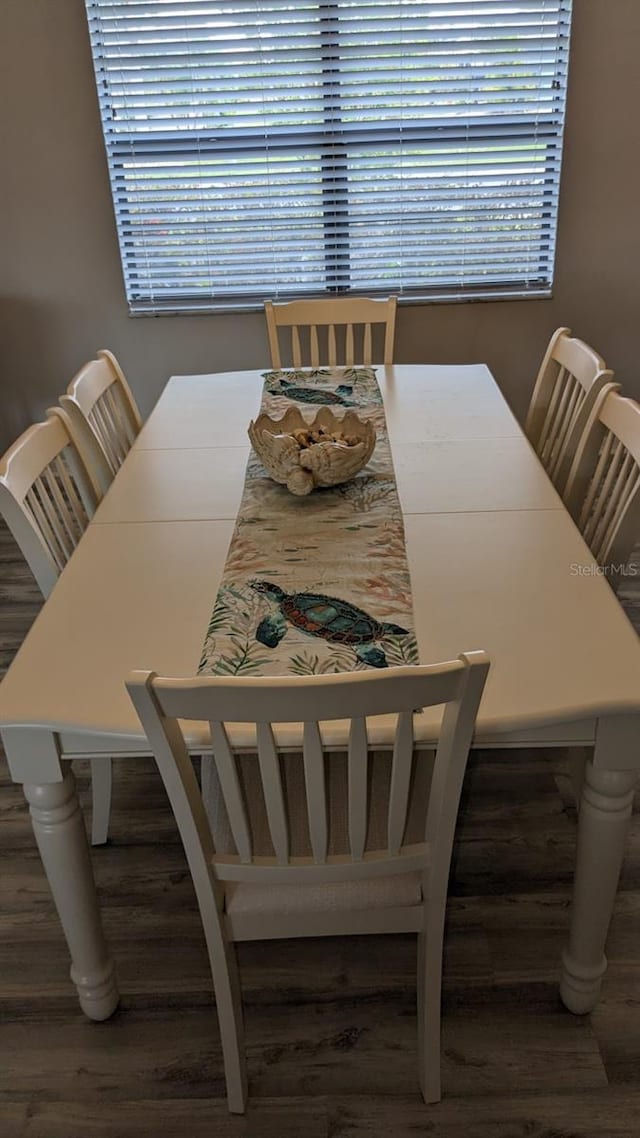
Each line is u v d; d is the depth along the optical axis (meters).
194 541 1.68
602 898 1.46
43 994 1.72
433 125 3.28
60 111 3.24
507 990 1.68
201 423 2.27
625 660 1.30
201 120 3.27
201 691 1.03
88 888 1.50
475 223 3.43
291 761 1.52
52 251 3.46
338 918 1.37
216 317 3.55
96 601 1.50
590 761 1.36
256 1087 1.54
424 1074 1.47
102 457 2.13
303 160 3.33
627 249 3.44
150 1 3.09
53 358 3.64
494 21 3.12
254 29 3.13
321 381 2.54
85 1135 1.49
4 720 1.25
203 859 1.26
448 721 1.12
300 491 1.80
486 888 1.88
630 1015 1.63
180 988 1.71
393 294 3.55
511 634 1.37
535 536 1.65
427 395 2.40
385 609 1.43
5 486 1.59
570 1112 1.48
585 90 3.20
